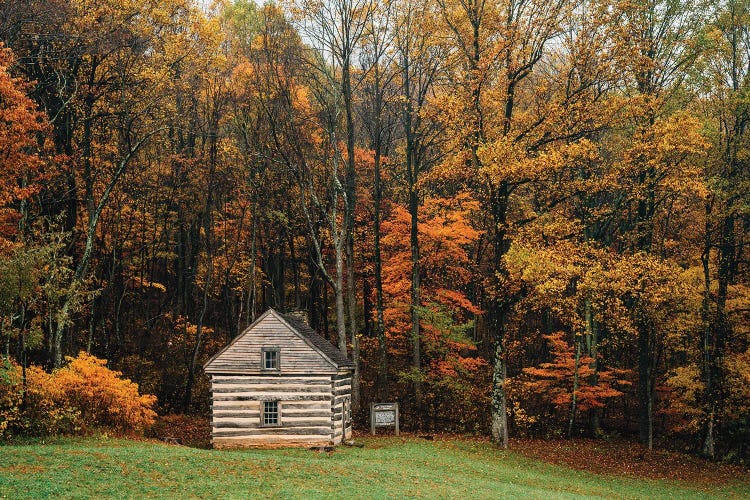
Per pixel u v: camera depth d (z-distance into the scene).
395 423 31.52
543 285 26.50
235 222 44.66
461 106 29.69
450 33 33.94
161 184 41.22
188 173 40.50
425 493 18.09
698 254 35.44
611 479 26.73
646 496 24.22
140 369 37.47
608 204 34.56
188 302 45.28
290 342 26.83
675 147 27.19
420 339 37.34
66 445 20.91
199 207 43.56
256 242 45.34
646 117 30.22
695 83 31.42
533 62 29.17
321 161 39.53
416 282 36.19
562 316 31.19
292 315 30.62
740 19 31.34
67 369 25.36
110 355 37.38
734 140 31.52
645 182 29.00
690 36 30.92
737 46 32.56
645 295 28.48
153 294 46.25
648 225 32.41
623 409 41.50
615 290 28.36
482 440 31.45
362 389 39.28
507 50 28.89
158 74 32.00
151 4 32.72
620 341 36.50
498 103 30.39
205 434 30.17
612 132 34.25
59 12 28.83
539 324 45.25
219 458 19.95
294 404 26.58
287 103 37.44
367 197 41.62
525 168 26.88
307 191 41.22
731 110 31.38
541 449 31.27
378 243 36.88
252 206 41.22
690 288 30.39
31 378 23.03
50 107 31.11
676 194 32.06
